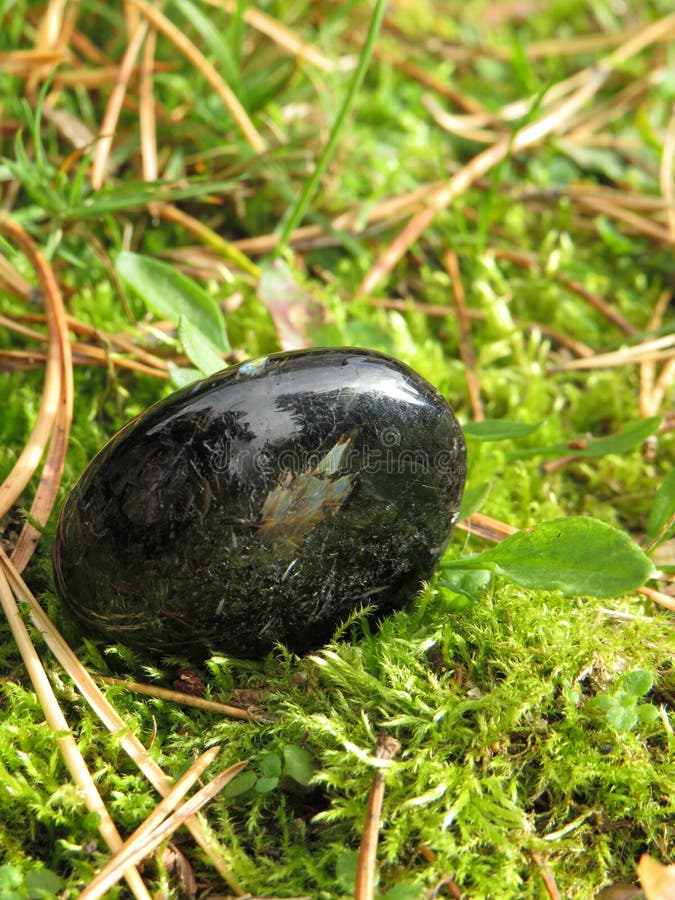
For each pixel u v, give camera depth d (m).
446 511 0.11
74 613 0.11
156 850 0.10
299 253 0.16
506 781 0.10
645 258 0.17
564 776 0.10
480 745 0.10
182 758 0.10
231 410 0.10
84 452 0.12
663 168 0.17
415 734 0.10
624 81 0.20
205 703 0.11
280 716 0.10
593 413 0.14
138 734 0.11
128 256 0.13
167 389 0.13
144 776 0.10
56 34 0.16
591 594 0.10
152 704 0.11
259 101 0.16
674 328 0.15
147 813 0.10
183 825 0.10
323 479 0.10
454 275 0.15
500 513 0.12
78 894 0.10
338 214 0.16
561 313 0.15
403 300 0.16
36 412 0.13
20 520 0.12
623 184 0.18
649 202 0.17
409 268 0.16
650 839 0.10
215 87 0.15
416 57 0.20
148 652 0.11
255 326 0.14
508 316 0.15
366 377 0.10
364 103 0.18
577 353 0.15
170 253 0.15
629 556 0.10
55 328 0.13
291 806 0.10
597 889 0.10
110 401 0.13
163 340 0.13
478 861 0.10
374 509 0.10
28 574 0.11
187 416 0.10
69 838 0.10
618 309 0.16
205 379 0.10
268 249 0.15
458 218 0.15
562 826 0.10
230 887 0.10
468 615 0.11
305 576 0.10
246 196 0.16
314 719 0.10
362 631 0.11
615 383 0.14
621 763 0.10
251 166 0.15
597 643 0.11
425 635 0.11
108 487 0.10
